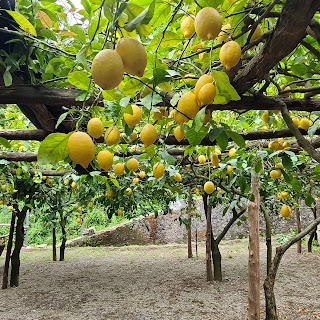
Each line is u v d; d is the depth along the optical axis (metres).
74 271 6.84
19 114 3.76
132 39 0.74
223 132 1.25
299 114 2.44
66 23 1.68
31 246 10.62
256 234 3.16
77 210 6.63
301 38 1.06
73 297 5.03
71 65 1.58
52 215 6.49
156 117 1.44
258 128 3.24
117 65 0.70
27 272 6.81
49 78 1.62
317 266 6.63
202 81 0.95
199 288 5.29
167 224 11.15
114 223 12.45
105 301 4.80
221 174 3.28
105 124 1.40
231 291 5.09
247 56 1.44
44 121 1.99
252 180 3.18
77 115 1.93
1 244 7.74
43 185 5.43
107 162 1.05
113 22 0.74
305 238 9.61
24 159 2.96
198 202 11.20
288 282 5.60
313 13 0.95
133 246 10.41
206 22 0.83
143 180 4.83
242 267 6.66
